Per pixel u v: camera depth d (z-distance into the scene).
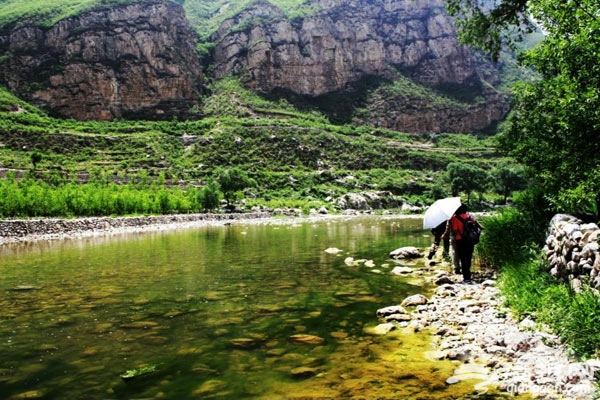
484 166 104.19
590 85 8.12
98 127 98.38
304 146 97.69
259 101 133.25
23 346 6.57
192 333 7.17
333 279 11.94
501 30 18.64
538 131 12.07
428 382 5.16
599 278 6.52
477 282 11.02
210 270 13.49
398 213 66.25
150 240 24.12
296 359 5.98
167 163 80.88
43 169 61.84
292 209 63.03
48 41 113.38
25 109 98.94
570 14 8.47
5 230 24.73
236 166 85.81
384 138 125.94
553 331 6.48
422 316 8.02
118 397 4.84
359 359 5.96
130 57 117.44
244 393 4.92
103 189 45.47
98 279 12.01
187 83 124.25
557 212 11.77
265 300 9.51
